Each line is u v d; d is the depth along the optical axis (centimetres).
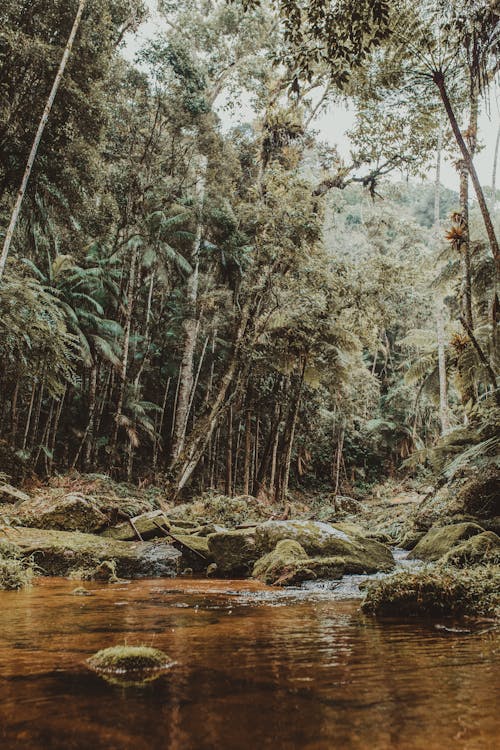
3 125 1141
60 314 1326
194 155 2223
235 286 2053
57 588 479
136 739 118
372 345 2077
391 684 165
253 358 1769
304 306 1670
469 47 682
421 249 3098
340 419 2991
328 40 570
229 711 138
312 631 271
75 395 2128
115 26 1661
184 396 1991
